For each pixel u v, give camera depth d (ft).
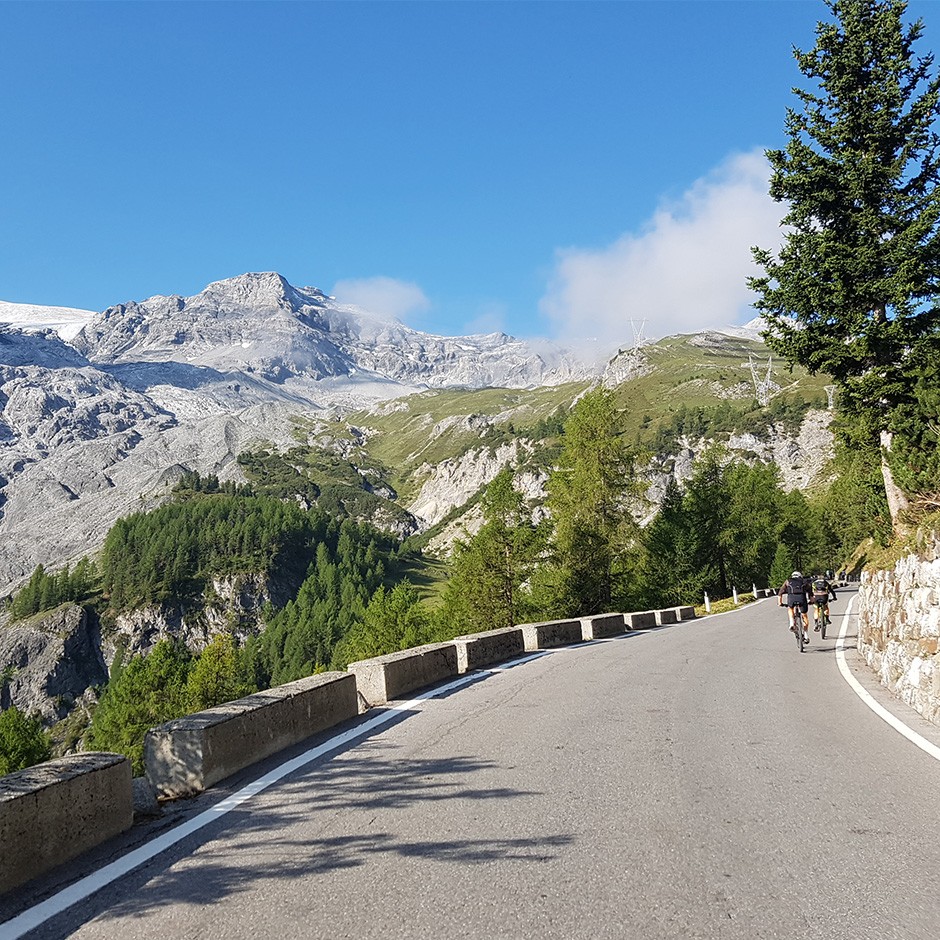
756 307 62.49
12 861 14.47
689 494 199.31
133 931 12.46
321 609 496.23
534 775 22.07
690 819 18.03
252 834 17.20
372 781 21.49
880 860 15.43
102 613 604.90
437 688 39.60
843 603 132.05
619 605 158.10
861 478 103.50
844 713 32.40
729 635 74.90
